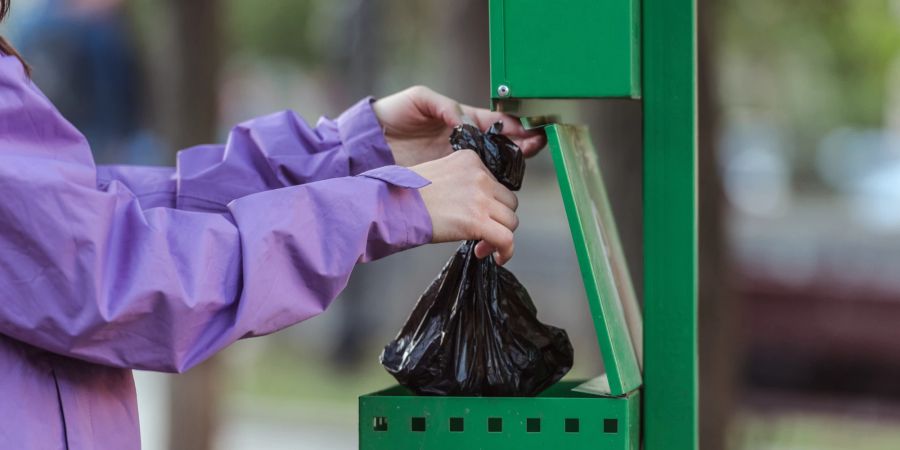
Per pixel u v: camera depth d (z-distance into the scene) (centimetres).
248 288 278
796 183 3472
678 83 341
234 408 1433
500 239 309
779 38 1292
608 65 313
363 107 390
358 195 294
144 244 271
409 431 314
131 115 1113
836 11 1218
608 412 311
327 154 380
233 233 282
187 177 379
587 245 312
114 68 1103
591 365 898
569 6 313
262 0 2816
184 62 862
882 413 1282
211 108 870
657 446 343
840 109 3397
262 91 3158
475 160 316
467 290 325
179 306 270
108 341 269
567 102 544
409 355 321
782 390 1329
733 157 3231
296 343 1911
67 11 1102
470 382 318
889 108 3475
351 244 290
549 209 2222
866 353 1305
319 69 2723
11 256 262
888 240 2042
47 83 1092
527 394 321
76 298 263
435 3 1784
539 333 326
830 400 1309
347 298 1717
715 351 750
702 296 750
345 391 1606
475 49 1285
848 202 3148
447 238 306
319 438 1348
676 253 343
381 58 1698
